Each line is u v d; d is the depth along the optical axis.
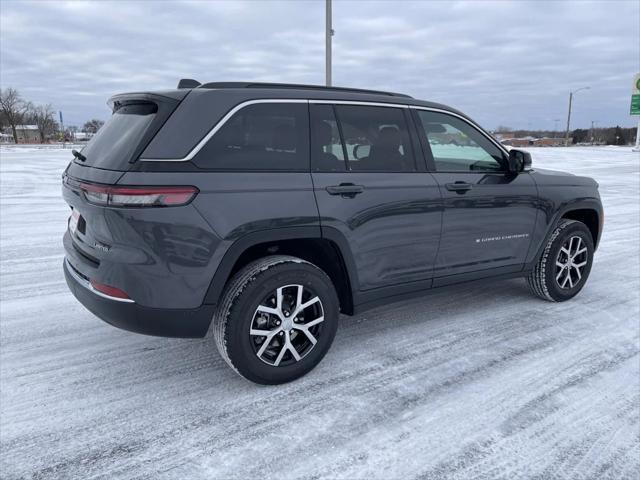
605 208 9.80
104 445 2.35
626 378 2.98
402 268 3.30
